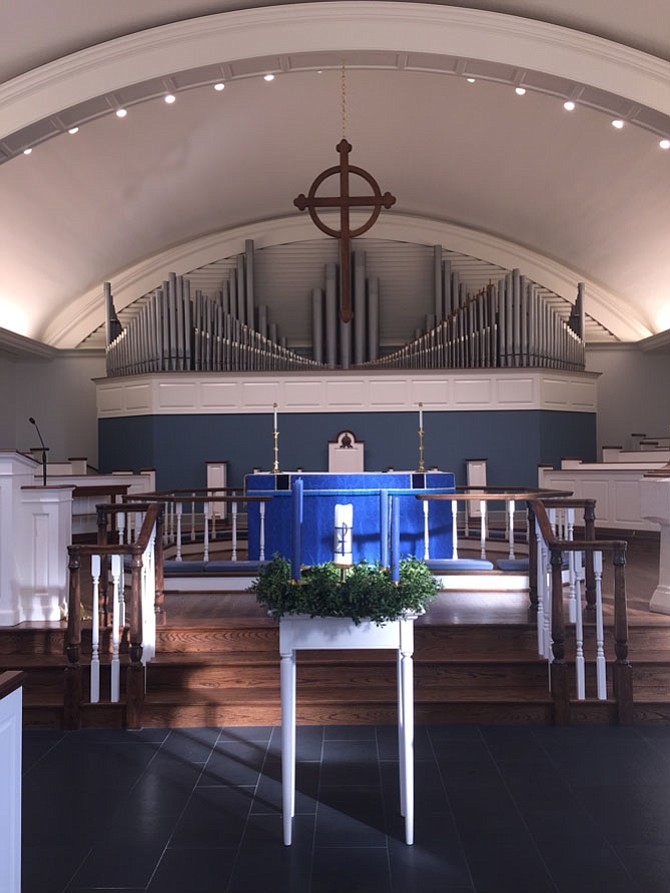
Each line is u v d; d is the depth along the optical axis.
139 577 5.14
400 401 14.18
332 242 15.88
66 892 3.16
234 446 14.20
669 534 6.23
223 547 10.11
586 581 6.14
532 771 4.33
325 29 8.84
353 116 12.23
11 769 2.51
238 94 11.23
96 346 16.00
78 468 12.98
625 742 4.75
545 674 5.39
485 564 7.24
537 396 14.05
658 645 5.75
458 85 11.13
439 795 4.04
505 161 12.95
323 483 7.89
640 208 12.62
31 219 12.41
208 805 3.95
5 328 13.62
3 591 5.83
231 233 15.80
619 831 3.63
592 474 11.56
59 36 8.66
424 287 15.89
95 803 3.97
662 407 15.76
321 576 3.73
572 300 15.83
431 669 5.41
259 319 15.55
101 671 5.30
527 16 8.91
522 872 3.28
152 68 8.93
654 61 8.74
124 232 14.21
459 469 14.08
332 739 4.88
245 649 5.73
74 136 11.06
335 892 3.15
